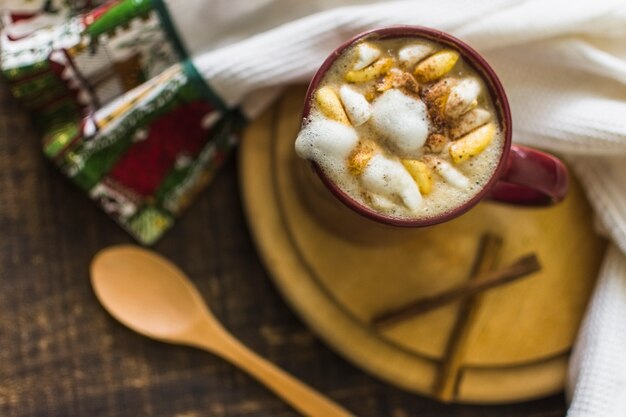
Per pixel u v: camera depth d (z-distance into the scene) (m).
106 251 0.62
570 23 0.57
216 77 0.59
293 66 0.59
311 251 0.61
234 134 0.63
